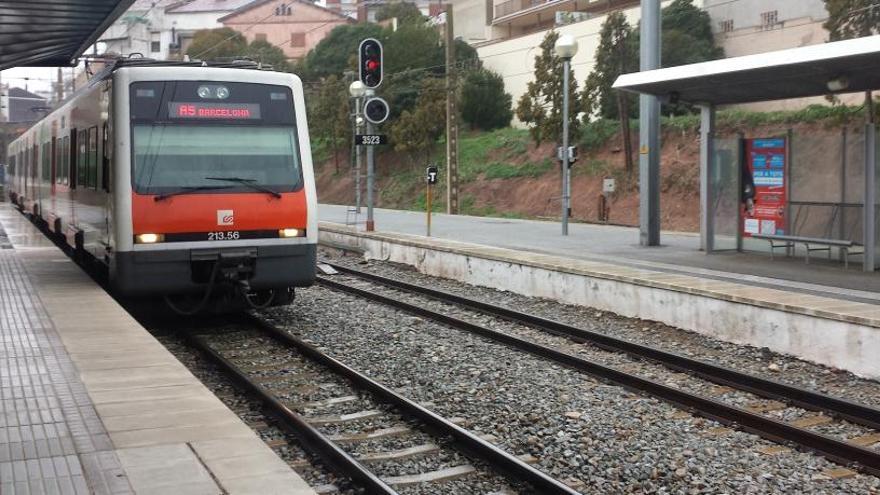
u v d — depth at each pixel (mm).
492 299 15172
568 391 8734
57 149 17750
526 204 33719
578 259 15797
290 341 10922
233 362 10039
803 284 12289
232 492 4664
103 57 19891
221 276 11258
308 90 53656
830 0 24500
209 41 60906
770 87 14680
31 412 6172
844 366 9539
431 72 46062
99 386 6922
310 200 11703
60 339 8742
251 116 11570
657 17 18219
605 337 11016
